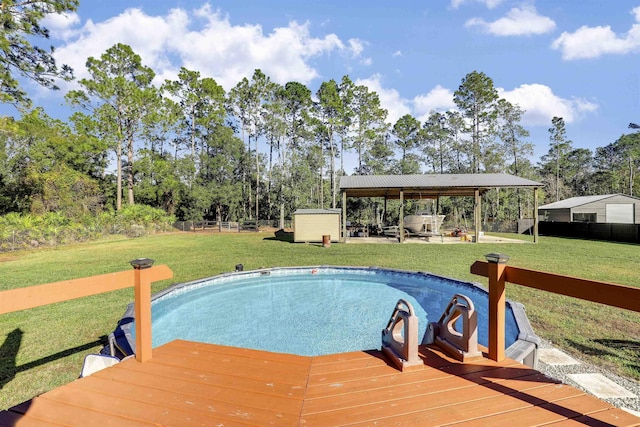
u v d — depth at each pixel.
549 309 5.50
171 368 2.74
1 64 11.90
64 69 13.70
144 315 2.88
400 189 16.11
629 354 3.81
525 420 1.97
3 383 3.26
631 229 15.88
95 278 2.50
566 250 12.82
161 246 15.25
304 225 16.64
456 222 28.66
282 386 2.42
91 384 2.46
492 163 31.97
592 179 42.38
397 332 3.05
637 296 1.82
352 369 2.71
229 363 2.84
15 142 22.20
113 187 28.98
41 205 19.92
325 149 35.91
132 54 24.97
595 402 2.18
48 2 11.88
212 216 33.91
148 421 1.99
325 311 6.43
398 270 8.68
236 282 8.36
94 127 24.42
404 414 2.04
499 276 2.82
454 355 2.94
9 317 5.27
